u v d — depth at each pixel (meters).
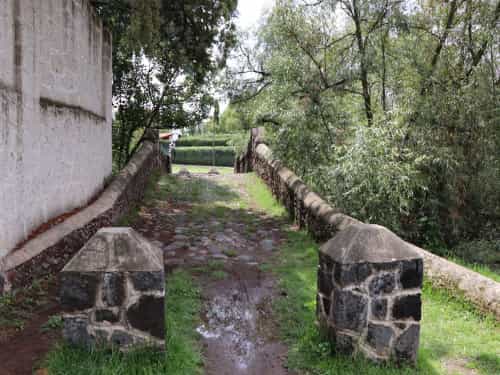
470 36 8.27
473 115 7.66
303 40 9.53
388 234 3.77
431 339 4.25
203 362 3.76
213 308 5.02
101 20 8.45
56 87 6.03
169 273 6.04
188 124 13.55
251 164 17.38
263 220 9.77
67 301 3.34
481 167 7.99
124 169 10.13
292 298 5.26
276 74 9.55
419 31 8.59
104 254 3.41
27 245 4.90
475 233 8.46
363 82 9.06
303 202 8.73
